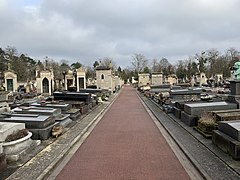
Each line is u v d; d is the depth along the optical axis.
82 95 22.12
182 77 87.25
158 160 8.71
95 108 24.95
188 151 9.41
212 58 85.62
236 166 7.61
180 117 16.72
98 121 17.36
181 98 23.45
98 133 13.38
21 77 73.75
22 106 17.42
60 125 13.27
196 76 66.31
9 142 8.75
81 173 7.60
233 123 9.40
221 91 29.34
